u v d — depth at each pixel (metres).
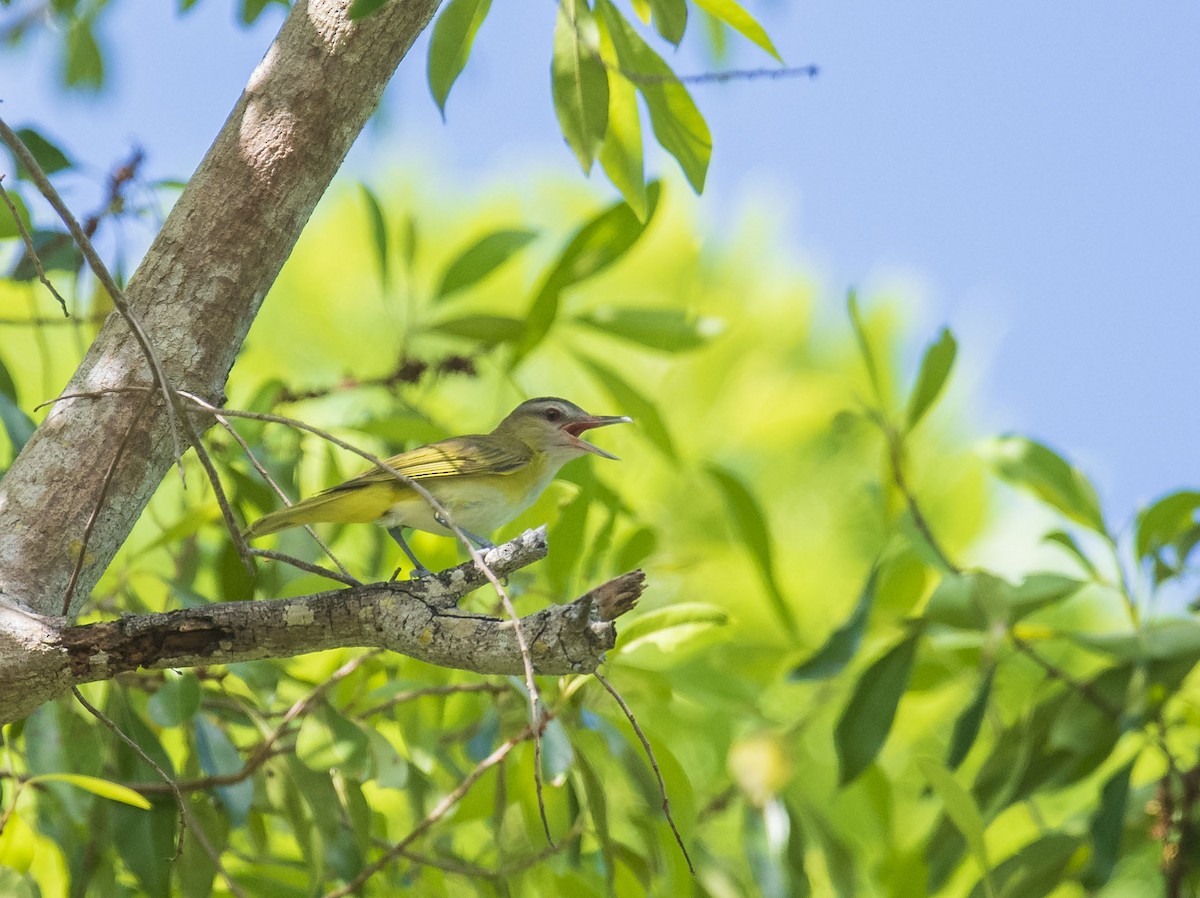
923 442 16.89
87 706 6.51
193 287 6.44
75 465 6.16
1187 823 9.48
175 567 10.66
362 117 6.85
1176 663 9.54
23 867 8.21
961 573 9.95
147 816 8.20
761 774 10.50
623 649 8.66
